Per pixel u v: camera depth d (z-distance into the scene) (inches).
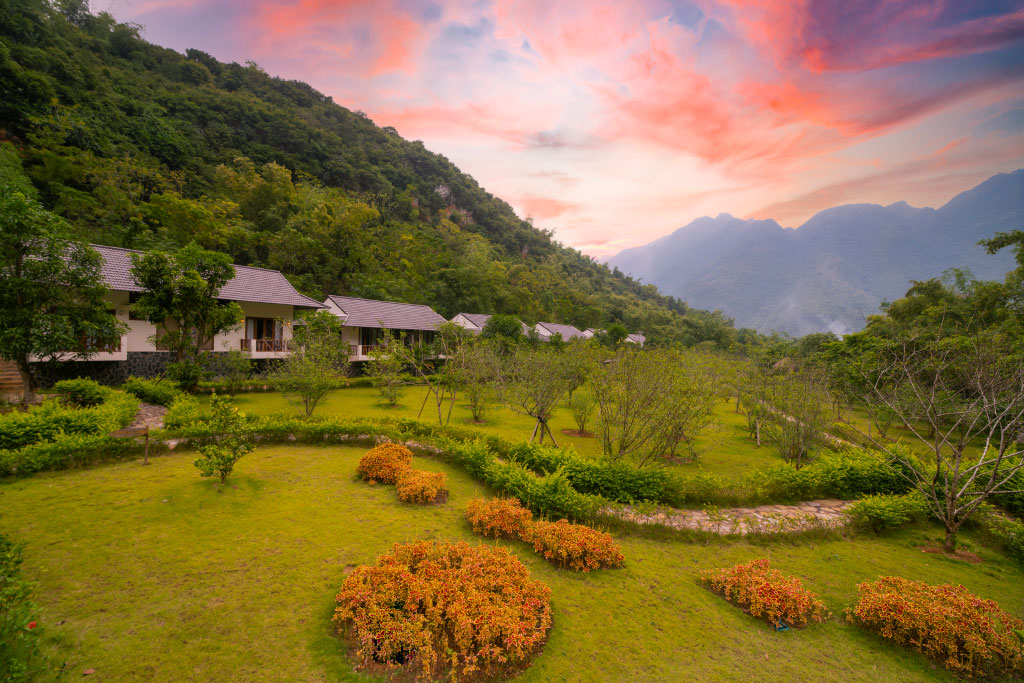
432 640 172.1
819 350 1574.8
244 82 3730.3
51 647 157.3
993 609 208.5
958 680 182.1
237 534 253.8
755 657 186.9
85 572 206.2
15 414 366.6
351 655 166.4
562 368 493.4
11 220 413.1
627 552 274.4
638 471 348.5
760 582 221.6
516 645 165.3
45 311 469.7
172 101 2464.3
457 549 228.7
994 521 336.2
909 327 1058.7
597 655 179.2
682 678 169.9
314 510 295.0
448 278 2129.7
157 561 219.9
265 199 1899.6
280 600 196.2
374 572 197.2
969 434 315.9
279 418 488.4
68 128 1459.2
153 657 157.9
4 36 1739.7
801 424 510.0
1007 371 327.0
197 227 1403.8
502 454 431.2
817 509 358.3
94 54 2421.3
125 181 1471.5
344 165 3021.7
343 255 1877.5
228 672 153.7
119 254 778.2
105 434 367.9
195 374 678.5
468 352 703.1
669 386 406.0
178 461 376.5
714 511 328.2
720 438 674.2
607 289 4805.6
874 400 517.3
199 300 648.4
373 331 1266.0
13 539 230.1
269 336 997.8
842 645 200.1
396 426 505.0
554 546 250.1
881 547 310.2
